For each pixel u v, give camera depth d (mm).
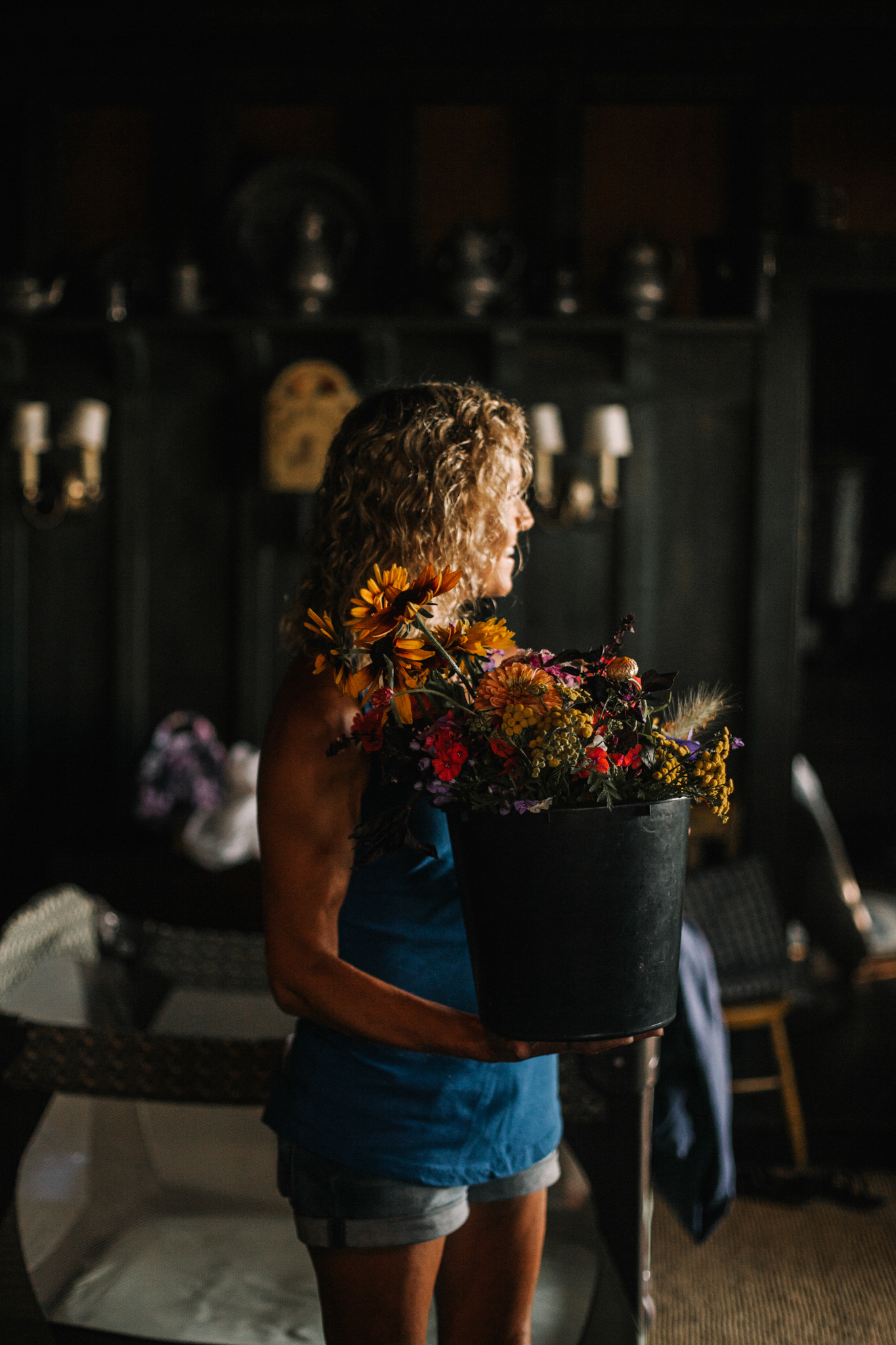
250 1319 1417
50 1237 1583
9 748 3691
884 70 3533
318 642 994
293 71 3590
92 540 3672
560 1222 1603
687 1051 1769
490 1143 1070
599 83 3562
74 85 3629
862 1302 2246
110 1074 1299
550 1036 875
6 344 3582
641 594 3627
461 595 1086
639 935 876
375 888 1052
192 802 3430
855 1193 2646
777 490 3588
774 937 2801
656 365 3576
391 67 3576
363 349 3520
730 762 3633
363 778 1004
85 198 3691
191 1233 1633
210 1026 2150
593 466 3607
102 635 3688
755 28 3482
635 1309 1291
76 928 2055
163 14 3502
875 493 6516
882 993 3799
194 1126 1825
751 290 3455
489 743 858
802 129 3596
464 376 3594
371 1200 1025
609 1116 1296
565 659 923
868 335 6465
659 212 3619
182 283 3514
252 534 3619
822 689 6039
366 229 3594
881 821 6062
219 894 2398
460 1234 1145
